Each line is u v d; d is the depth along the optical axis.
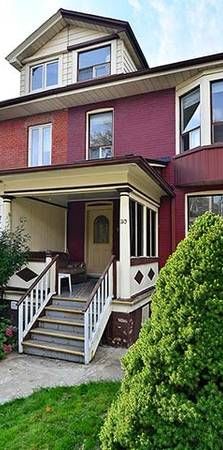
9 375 5.45
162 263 9.72
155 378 2.38
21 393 4.75
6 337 6.92
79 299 7.37
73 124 11.27
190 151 9.07
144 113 10.27
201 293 2.28
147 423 2.29
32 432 3.65
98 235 11.41
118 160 6.69
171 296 2.43
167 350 2.32
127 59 12.03
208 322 2.24
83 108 11.19
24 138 12.03
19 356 6.47
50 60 12.77
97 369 5.70
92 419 3.86
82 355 6.07
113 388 4.77
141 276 8.18
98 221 11.44
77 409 4.14
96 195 10.05
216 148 8.60
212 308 2.24
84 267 10.70
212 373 2.18
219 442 2.08
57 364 5.99
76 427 3.70
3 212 8.59
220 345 2.20
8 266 7.61
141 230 8.41
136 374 2.55
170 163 9.67
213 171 8.64
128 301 7.01
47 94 10.87
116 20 11.28
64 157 11.23
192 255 2.41
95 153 10.86
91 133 11.02
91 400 4.39
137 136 10.27
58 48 12.60
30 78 13.10
